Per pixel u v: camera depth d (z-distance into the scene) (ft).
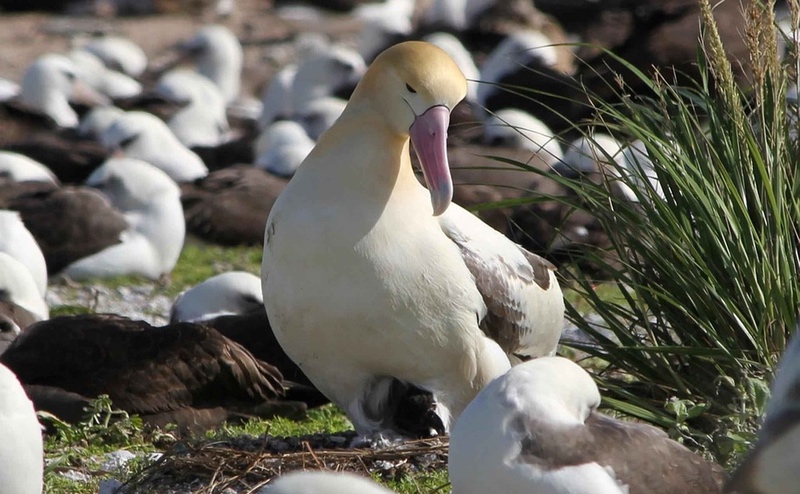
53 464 36.76
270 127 94.38
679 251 39.01
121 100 108.78
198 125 103.96
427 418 38.27
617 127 42.09
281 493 22.82
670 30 90.33
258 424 43.27
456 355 37.83
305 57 133.28
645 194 41.37
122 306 63.98
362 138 37.19
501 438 26.84
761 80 38.32
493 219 67.62
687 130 40.47
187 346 42.88
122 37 147.02
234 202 76.64
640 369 40.37
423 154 36.81
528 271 40.55
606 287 58.70
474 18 128.88
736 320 37.93
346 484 22.93
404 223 36.91
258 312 49.34
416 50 37.22
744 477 25.26
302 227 36.76
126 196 70.54
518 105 97.14
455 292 37.37
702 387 39.29
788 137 39.50
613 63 89.76
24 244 58.75
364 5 163.73
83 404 41.32
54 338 42.86
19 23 150.30
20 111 94.94
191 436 40.24
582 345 42.68
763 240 37.83
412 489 34.78
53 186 73.77
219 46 127.13
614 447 27.37
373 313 36.76
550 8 132.36
